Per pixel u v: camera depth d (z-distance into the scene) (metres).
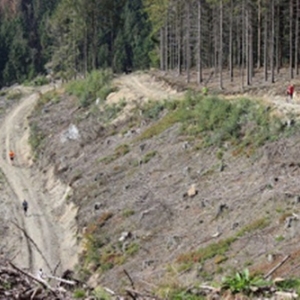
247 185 39.72
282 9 83.38
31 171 68.44
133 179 49.50
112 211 46.03
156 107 61.09
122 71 142.00
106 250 41.06
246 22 79.31
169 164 48.66
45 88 118.12
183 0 92.31
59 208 54.25
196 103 55.94
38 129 77.75
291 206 34.91
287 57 96.25
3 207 56.62
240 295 11.98
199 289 12.93
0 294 8.84
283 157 39.81
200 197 41.72
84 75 104.88
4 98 109.38
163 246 38.22
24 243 47.06
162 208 42.53
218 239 35.69
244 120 46.84
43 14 175.75
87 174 56.06
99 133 64.19
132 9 155.75
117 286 35.06
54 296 9.16
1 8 184.62
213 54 104.12
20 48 158.25
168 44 109.19
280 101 49.66
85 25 108.88
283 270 28.11
